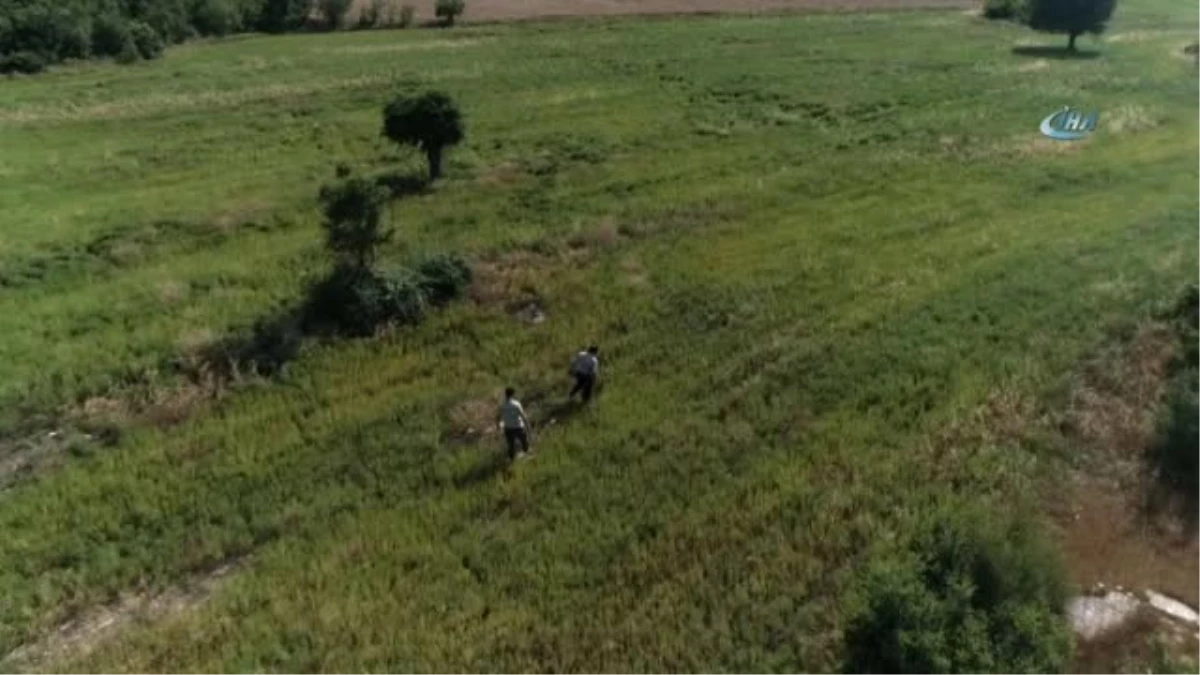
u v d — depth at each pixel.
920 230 32.12
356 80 54.75
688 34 67.75
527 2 80.00
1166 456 20.77
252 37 72.44
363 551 18.06
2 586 17.30
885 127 44.47
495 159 40.38
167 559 18.09
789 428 21.56
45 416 22.36
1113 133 43.09
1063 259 29.36
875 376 23.36
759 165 39.16
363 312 26.11
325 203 26.86
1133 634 16.66
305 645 15.98
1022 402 22.17
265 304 27.22
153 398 23.06
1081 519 19.16
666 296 27.62
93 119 47.47
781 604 16.45
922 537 17.12
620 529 18.41
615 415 22.08
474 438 21.70
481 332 25.95
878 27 70.88
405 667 15.44
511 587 17.17
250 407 22.75
